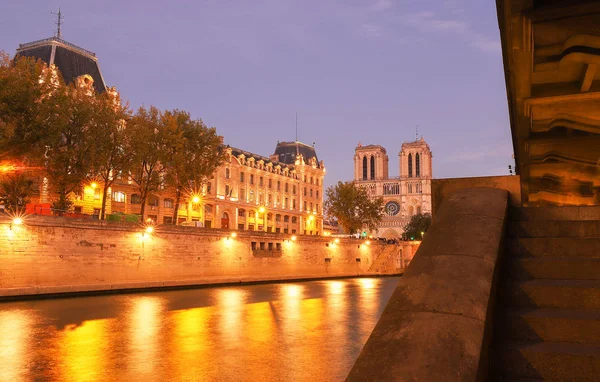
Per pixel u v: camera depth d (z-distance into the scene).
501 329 4.94
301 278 64.62
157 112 53.16
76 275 38.28
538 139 18.11
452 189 8.28
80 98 45.22
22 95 37.19
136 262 43.66
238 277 54.62
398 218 164.50
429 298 4.56
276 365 14.12
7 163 38.66
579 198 28.00
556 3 9.95
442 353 3.73
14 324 21.34
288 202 110.69
